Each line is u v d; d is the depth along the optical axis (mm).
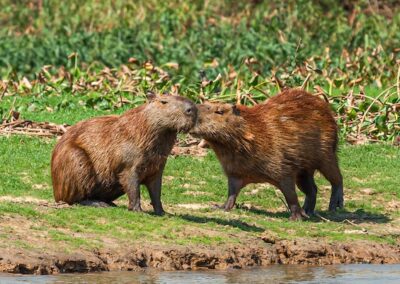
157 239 39344
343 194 51781
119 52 100500
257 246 40562
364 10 122188
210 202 48938
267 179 46125
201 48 103188
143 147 41938
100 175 42938
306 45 104000
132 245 38344
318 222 46250
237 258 39469
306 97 47594
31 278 34594
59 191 43656
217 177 53469
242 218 44750
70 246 37281
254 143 45281
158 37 109062
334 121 48406
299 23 111438
